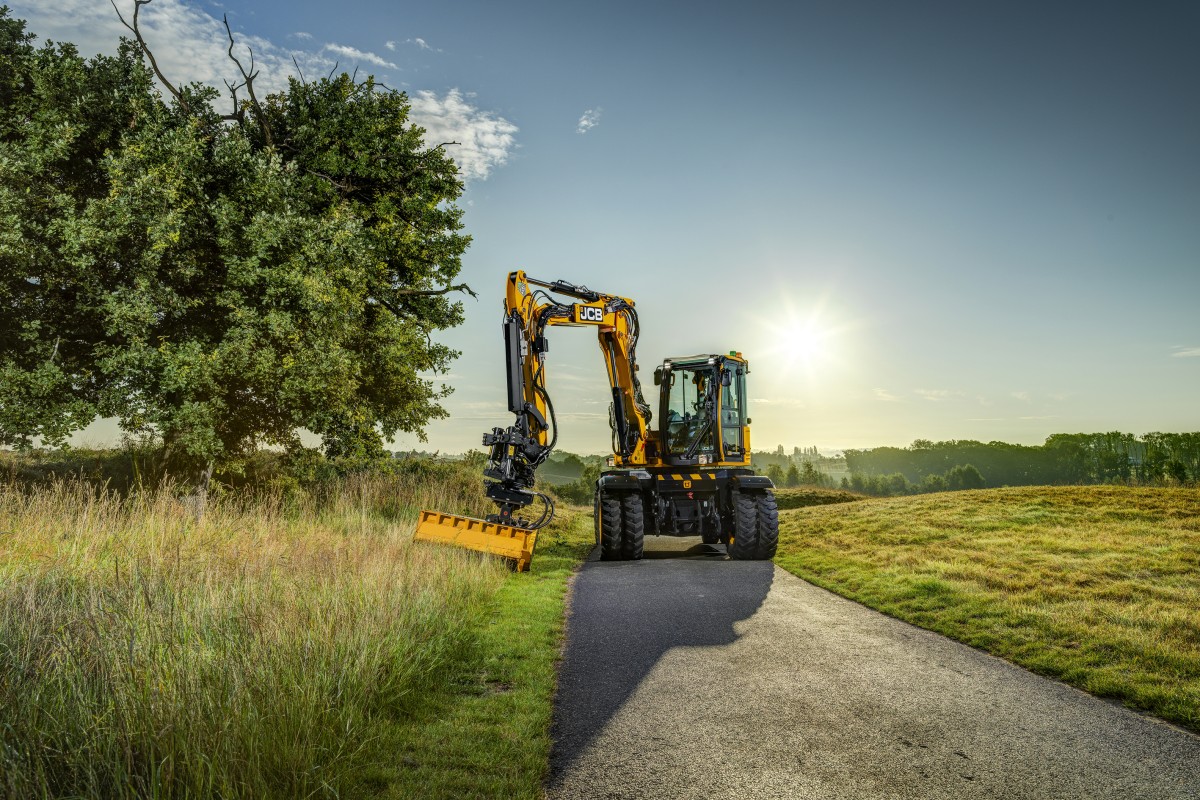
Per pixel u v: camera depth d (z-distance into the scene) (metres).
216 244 14.94
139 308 12.77
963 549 11.70
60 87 14.07
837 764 3.99
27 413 12.56
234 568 7.86
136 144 13.55
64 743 3.38
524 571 11.01
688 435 14.62
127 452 17.70
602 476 13.94
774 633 7.09
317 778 3.42
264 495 16.50
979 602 7.94
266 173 14.86
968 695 5.15
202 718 3.54
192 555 8.70
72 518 10.57
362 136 19.30
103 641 4.41
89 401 13.80
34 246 12.41
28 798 2.99
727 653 6.36
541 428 12.04
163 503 12.03
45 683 3.82
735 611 8.16
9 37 14.34
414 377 19.67
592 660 6.18
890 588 9.02
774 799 3.57
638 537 13.07
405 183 20.92
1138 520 13.12
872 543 13.30
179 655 4.27
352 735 3.97
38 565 7.46
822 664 5.98
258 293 14.52
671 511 14.16
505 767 3.84
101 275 13.72
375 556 8.87
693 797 3.60
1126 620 6.78
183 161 13.64
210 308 15.50
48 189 13.22
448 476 21.33
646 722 4.67
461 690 5.18
